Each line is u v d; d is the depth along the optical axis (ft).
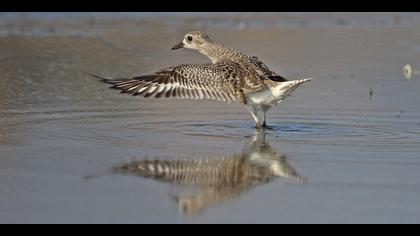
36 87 59.88
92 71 64.90
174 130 48.78
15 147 44.21
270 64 68.54
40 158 42.24
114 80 46.93
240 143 45.83
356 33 83.05
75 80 62.23
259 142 46.03
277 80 45.78
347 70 67.10
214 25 84.07
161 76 46.09
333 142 46.21
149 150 43.98
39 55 70.74
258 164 41.63
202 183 38.65
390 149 44.70
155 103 56.24
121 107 54.60
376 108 55.16
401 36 81.66
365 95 58.90
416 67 68.23
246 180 39.14
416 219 34.40
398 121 51.57
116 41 76.79
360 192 37.42
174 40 77.15
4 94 57.52
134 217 34.45
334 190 37.76
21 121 50.21
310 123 51.08
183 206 35.63
